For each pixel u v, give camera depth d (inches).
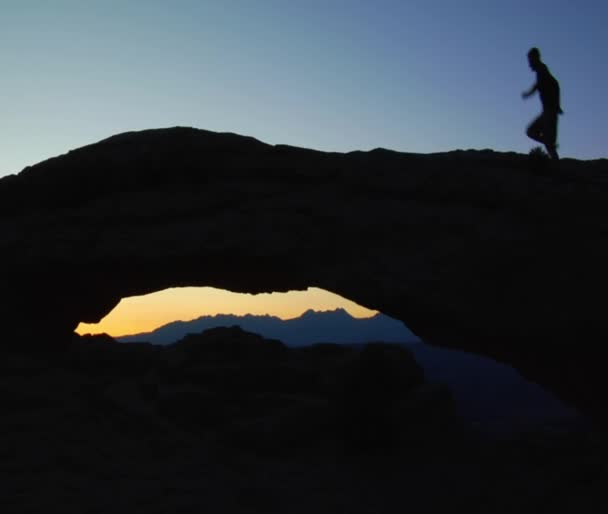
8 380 633.0
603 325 452.8
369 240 540.7
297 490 542.9
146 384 791.1
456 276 498.6
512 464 621.3
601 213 485.7
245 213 589.6
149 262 616.1
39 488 437.1
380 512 499.2
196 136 629.9
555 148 515.2
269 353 902.4
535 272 482.3
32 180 680.4
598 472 549.0
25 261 661.9
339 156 597.3
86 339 936.9
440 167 554.9
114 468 506.3
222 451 627.5
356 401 717.3
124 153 638.5
